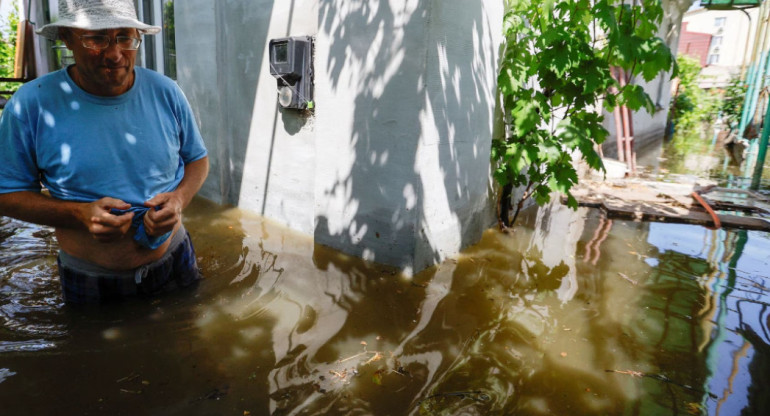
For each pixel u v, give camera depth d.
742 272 3.62
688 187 6.54
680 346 2.52
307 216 4.27
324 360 2.26
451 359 2.32
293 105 4.02
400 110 3.21
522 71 3.99
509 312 2.85
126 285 2.71
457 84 3.43
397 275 3.35
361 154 3.51
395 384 2.09
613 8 3.65
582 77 3.71
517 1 3.79
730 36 28.42
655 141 13.51
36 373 2.08
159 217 2.25
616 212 5.25
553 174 4.12
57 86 2.23
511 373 2.22
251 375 2.12
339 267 3.46
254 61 4.54
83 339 2.36
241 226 4.43
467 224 3.95
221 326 2.55
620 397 2.06
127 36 2.10
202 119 5.23
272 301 2.88
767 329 2.72
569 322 2.75
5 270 3.20
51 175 2.32
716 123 16.16
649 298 3.11
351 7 3.36
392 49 3.17
